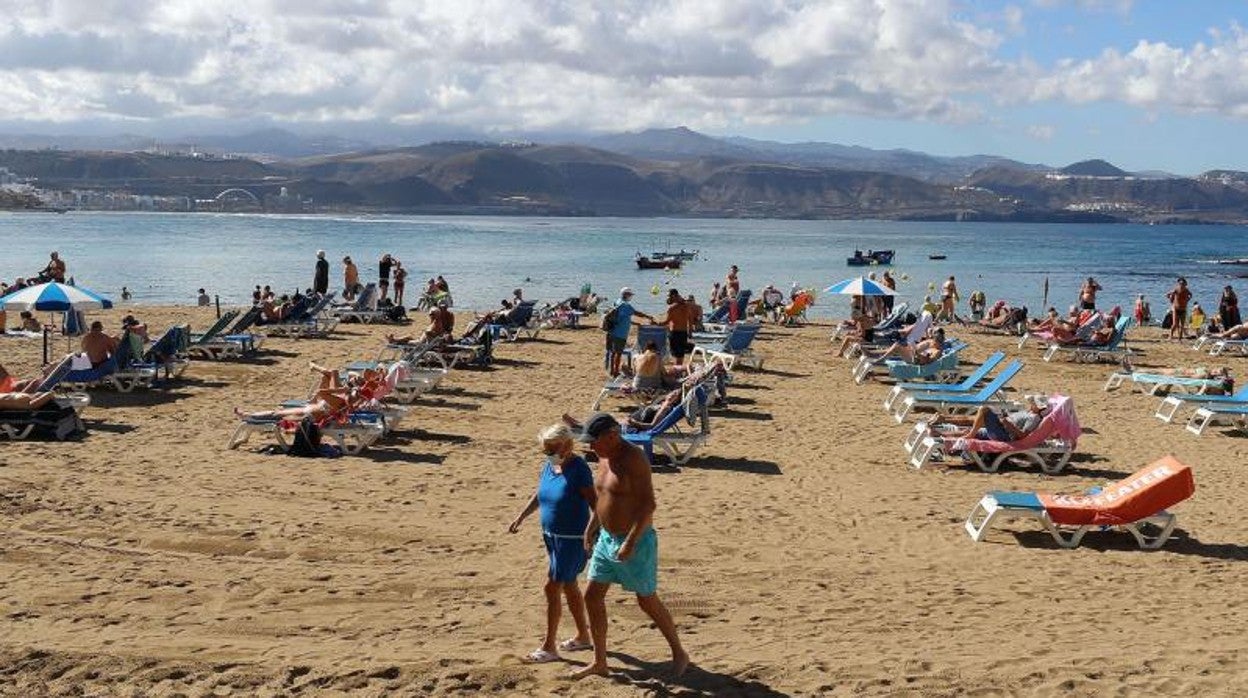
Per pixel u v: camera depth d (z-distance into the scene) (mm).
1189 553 9367
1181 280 28203
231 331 21344
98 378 16188
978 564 8867
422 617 7141
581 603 6523
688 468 12273
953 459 12945
